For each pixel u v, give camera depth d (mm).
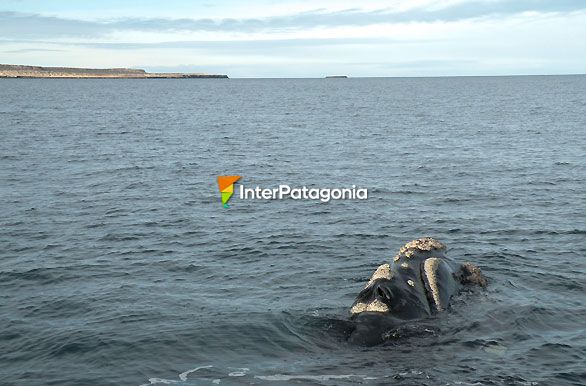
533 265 16281
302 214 22453
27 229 20344
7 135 49375
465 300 13164
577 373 10258
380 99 122875
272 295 14102
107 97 130250
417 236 19375
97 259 17156
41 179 29562
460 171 31844
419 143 45094
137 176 30672
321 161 36125
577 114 73000
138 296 14172
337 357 10711
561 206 23422
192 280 15383
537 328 12086
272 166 34219
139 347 11312
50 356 11070
